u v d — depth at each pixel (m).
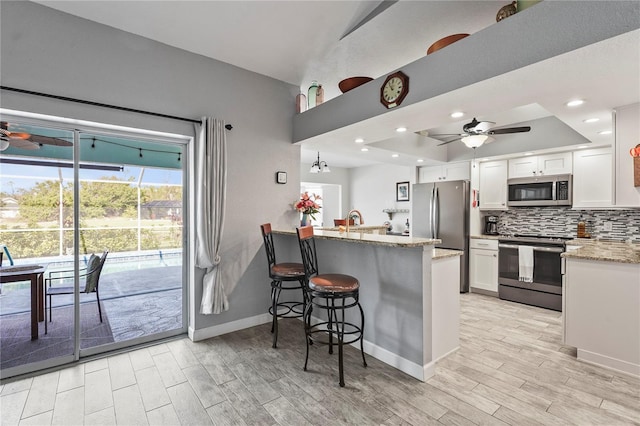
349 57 3.11
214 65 3.09
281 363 2.55
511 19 1.78
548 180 4.35
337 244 3.05
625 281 2.40
